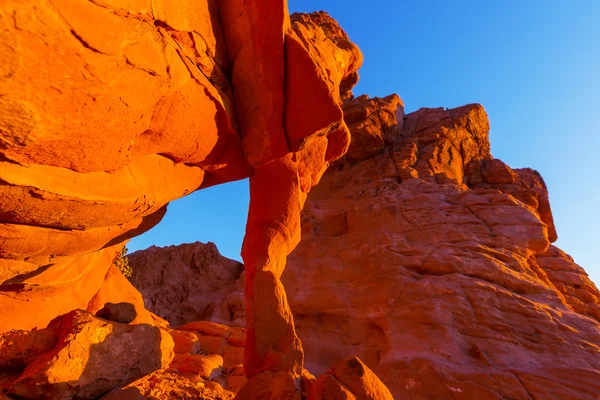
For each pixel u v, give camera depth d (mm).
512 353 13531
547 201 27531
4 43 2613
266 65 6094
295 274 22156
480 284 16438
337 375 5773
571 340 13914
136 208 5133
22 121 2908
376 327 17328
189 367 10297
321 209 27172
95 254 8203
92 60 3217
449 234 20125
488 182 30391
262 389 5781
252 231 8797
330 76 7898
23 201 3543
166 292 24641
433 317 15516
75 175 3898
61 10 2912
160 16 4227
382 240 21016
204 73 5492
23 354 4543
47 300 7168
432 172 26797
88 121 3459
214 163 6648
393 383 13172
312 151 9352
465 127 32344
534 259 20844
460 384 12102
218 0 6012
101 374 4629
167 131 5000
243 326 20125
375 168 28594
